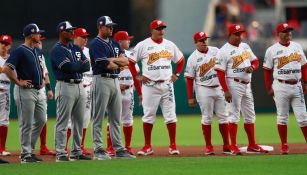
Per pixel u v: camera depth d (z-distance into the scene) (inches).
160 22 1587.1
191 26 3277.6
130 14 2962.6
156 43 1594.5
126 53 1627.7
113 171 1229.7
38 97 1427.2
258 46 2893.7
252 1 3809.1
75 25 2933.1
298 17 3796.8
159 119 2839.6
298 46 1560.0
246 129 1595.7
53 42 2854.3
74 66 1400.1
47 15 2915.8
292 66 1545.3
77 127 1445.6
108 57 1448.1
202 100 1583.4
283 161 1355.8
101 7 2940.5
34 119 1446.9
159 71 1588.3
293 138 2110.0
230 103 1563.7
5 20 2906.0
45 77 1676.9
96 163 1348.4
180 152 1664.6
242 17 3698.3
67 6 2923.2
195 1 3299.7
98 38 1453.0
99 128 1459.2
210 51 1585.9
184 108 2906.0
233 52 1551.4
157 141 2075.5
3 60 1676.9
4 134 1670.8
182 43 3250.5
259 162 1342.3
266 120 2682.1
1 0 2893.7
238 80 1558.8
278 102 1558.8
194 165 1305.4
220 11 3585.1
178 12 3250.5
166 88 1595.7
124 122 1626.5
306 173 1190.3
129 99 1622.8
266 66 1574.8
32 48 1417.3
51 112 2815.0
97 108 1454.2
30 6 2910.9
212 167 1274.6
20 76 1409.9
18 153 1715.1
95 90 1451.8
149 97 1595.7
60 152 1432.1
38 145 1958.7
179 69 1615.4
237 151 1562.5
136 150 1763.0
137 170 1240.8
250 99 1582.2
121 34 1627.7
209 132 1584.6
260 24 3592.5
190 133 2305.6
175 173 1199.6
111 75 1449.3
